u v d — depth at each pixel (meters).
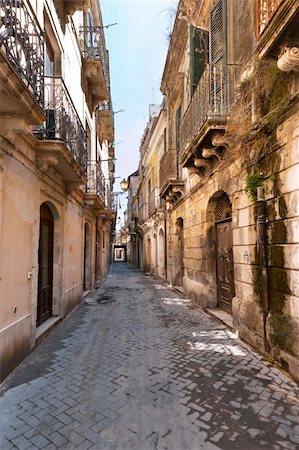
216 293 7.68
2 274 3.77
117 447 2.39
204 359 4.32
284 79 3.80
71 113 6.20
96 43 10.59
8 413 2.90
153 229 19.25
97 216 13.79
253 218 4.75
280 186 3.95
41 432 2.60
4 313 3.80
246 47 5.19
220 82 5.93
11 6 3.15
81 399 3.17
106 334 5.72
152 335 5.62
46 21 5.84
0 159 3.69
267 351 4.27
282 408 2.96
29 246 4.73
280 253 3.96
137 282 15.53
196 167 7.90
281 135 3.89
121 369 3.99
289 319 3.76
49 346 5.00
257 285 4.62
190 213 9.58
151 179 20.00
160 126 16.11
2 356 3.66
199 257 8.45
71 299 7.93
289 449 2.36
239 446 2.39
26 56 3.62
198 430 2.61
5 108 3.60
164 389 3.39
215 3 6.84
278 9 2.93
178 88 10.54
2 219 3.78
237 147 5.29
